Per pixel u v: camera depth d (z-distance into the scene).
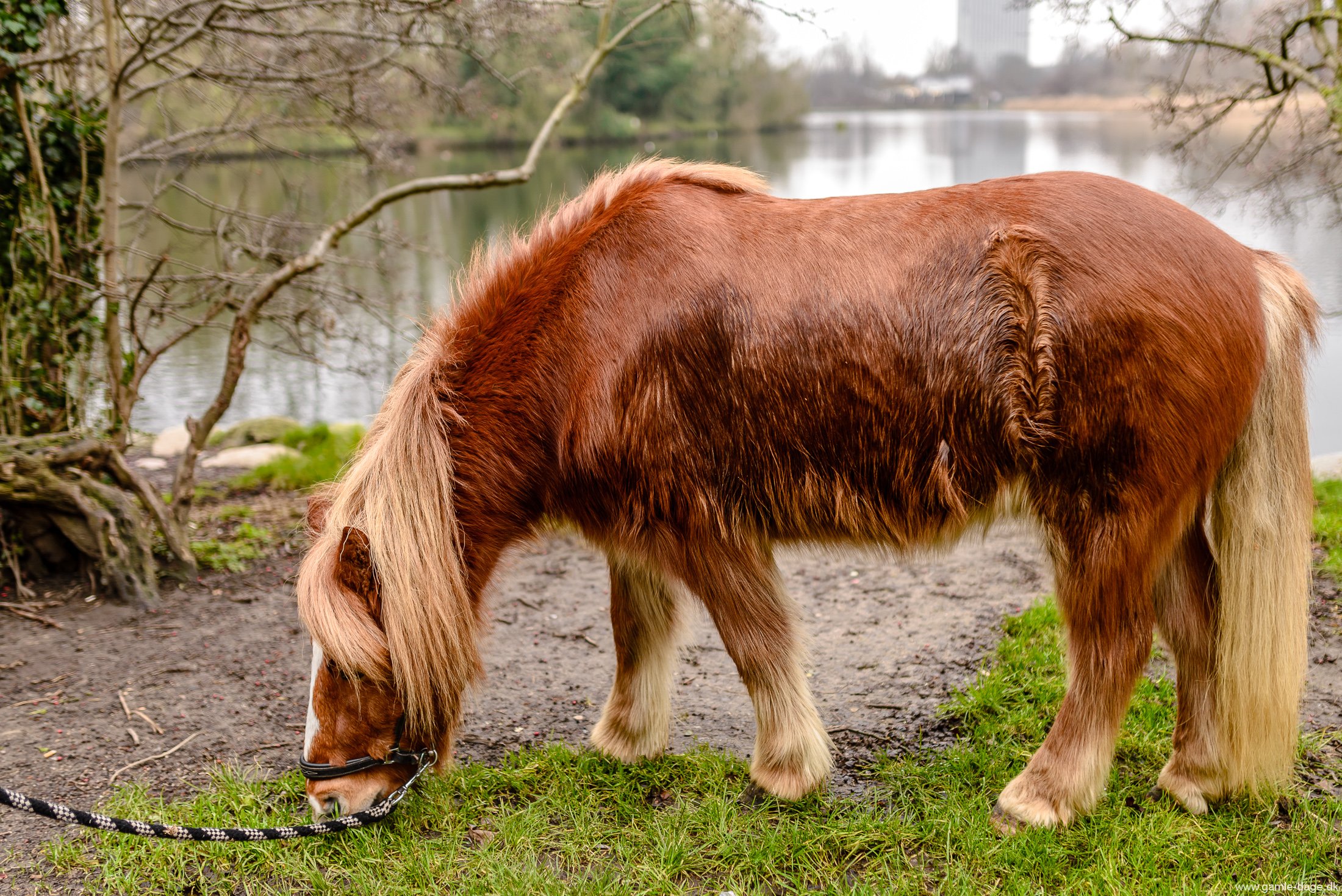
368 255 10.05
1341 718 3.26
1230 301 2.44
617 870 2.61
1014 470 2.52
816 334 2.49
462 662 2.62
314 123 6.16
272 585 4.93
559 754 3.18
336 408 9.50
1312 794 2.83
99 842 2.78
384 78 6.07
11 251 4.93
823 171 24.95
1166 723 3.23
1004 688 3.53
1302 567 2.53
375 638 2.47
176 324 11.67
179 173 6.38
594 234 2.70
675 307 2.55
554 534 3.10
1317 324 2.63
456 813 2.88
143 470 7.29
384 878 2.60
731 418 2.55
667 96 37.56
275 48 5.91
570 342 2.65
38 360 5.29
